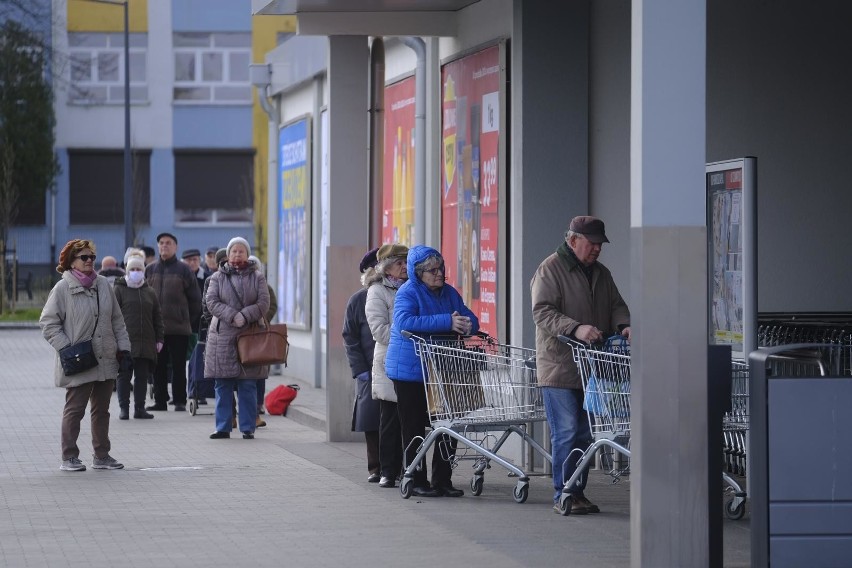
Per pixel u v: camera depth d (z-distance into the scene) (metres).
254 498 21.38
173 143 105.75
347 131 28.88
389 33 28.23
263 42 106.19
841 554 13.94
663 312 15.04
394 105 33.59
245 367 29.48
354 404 23.25
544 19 24.25
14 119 99.75
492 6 26.44
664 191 15.02
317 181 42.09
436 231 30.34
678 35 15.01
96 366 24.44
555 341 19.36
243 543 17.59
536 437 24.16
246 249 29.72
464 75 27.88
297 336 45.38
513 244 24.78
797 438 13.92
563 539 17.83
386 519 19.41
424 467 21.58
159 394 36.28
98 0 80.19
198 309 36.34
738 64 24.56
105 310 24.61
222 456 26.72
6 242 93.25
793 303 24.80
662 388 15.05
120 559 16.55
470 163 27.66
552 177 24.33
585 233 19.20
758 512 14.10
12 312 88.38
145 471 24.56
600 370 18.56
